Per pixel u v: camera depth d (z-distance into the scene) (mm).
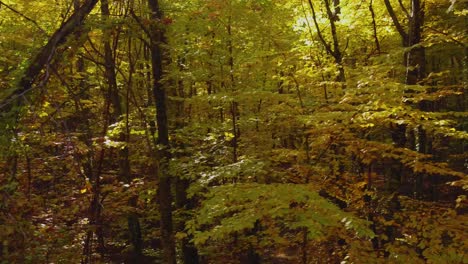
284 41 10711
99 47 10625
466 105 21062
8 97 6609
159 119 10133
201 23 10164
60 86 8938
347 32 11750
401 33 10008
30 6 9859
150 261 13219
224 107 11320
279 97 9398
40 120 8117
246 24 10250
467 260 5992
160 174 9742
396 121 7250
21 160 8258
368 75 8219
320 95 10734
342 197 8414
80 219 8891
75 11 7395
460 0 8969
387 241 8492
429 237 6625
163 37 10406
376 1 11789
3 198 6129
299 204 6770
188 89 13805
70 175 8812
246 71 10477
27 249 6816
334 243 9336
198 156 10344
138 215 13664
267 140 10914
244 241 10836
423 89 7172
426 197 14211
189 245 10758
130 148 12445
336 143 8688
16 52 8617
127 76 12219
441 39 9430
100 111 12125
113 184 10203
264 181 9859
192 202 12398
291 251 13273
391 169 9461
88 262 9062
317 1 13516
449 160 20375
